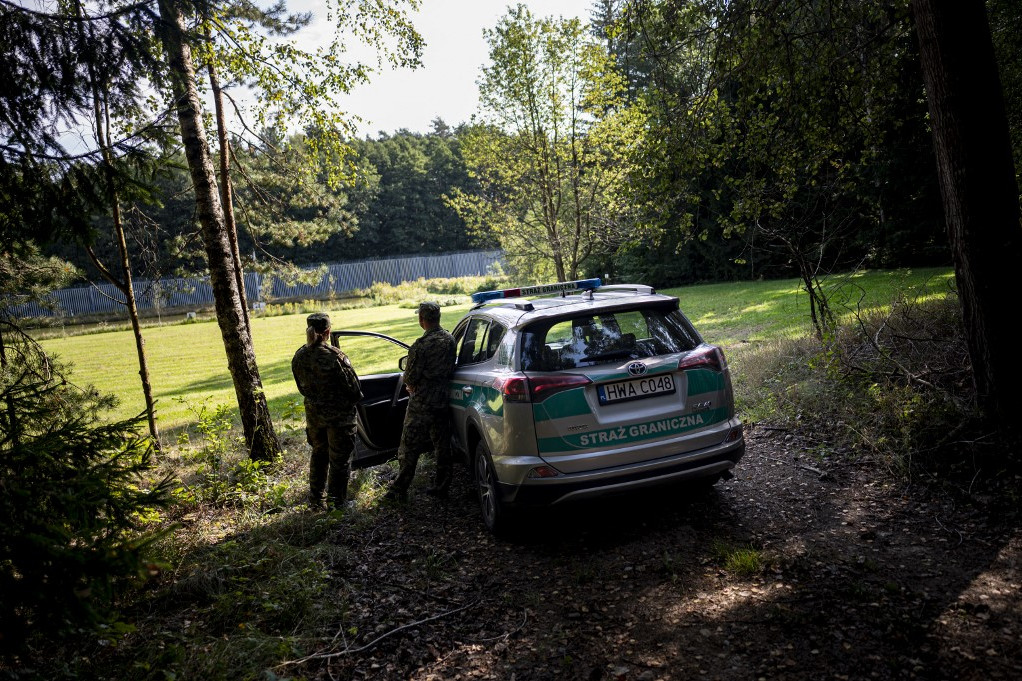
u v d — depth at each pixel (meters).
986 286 4.57
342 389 5.48
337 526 5.15
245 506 5.80
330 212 12.28
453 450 5.98
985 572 3.30
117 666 3.19
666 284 26.17
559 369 4.21
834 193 8.75
